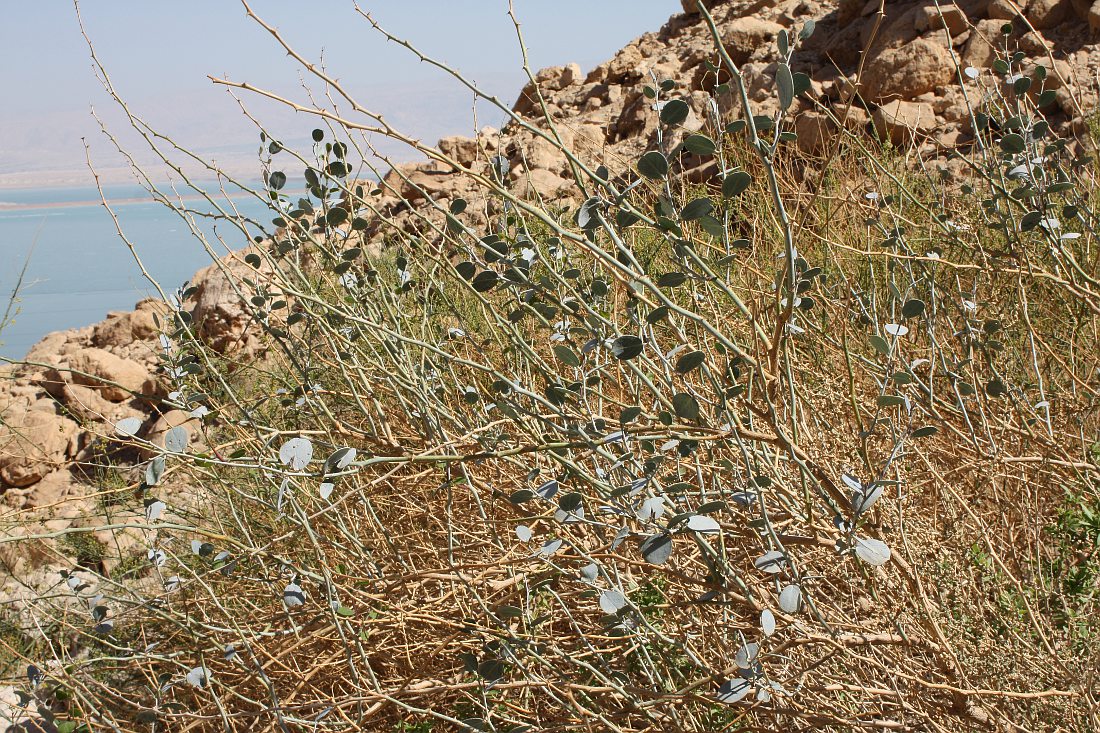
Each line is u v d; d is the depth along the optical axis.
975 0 6.83
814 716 1.63
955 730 1.70
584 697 1.92
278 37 1.53
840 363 2.71
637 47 9.38
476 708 2.06
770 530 1.40
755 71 7.52
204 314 5.68
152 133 2.21
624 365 2.06
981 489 2.36
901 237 2.47
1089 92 5.78
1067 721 1.75
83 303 14.10
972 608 1.95
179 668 2.36
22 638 2.92
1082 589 2.13
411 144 1.47
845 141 5.14
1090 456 2.43
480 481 2.14
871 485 1.37
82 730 2.20
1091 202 3.26
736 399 1.68
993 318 2.86
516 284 1.75
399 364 2.18
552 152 7.35
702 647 2.00
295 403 2.49
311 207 2.23
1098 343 2.75
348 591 2.00
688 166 6.47
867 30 7.24
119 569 3.08
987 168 2.53
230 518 2.87
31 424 5.52
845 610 2.04
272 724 1.96
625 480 1.81
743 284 2.81
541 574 1.93
